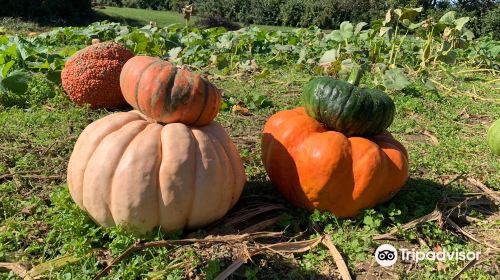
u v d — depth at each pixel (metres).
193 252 0.85
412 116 1.89
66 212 0.96
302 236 0.97
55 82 1.89
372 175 0.94
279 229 0.98
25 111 1.70
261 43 3.23
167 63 0.91
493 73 2.92
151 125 0.90
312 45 3.28
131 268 0.81
